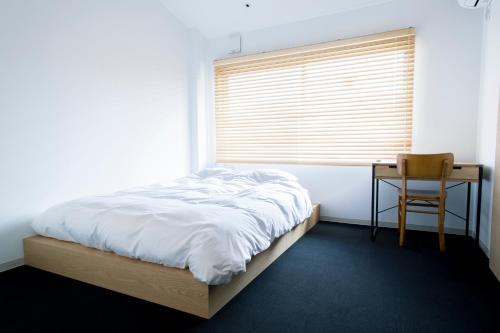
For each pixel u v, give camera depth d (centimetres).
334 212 345
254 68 381
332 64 338
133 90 313
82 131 263
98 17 275
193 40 388
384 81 312
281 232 219
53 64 239
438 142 294
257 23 367
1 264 211
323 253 245
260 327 145
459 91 284
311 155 354
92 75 271
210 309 148
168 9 355
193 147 400
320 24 340
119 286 173
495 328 144
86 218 191
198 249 148
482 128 263
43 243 205
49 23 236
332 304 167
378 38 307
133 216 178
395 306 165
